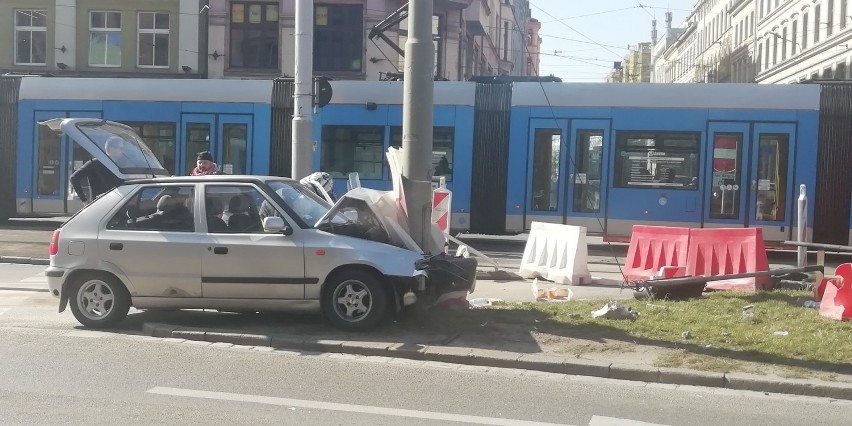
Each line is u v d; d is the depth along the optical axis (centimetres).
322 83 1473
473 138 1753
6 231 1906
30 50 3197
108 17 3173
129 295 870
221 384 671
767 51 5850
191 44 3138
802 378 692
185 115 1873
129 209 879
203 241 853
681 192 1662
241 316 930
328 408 611
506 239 2042
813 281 1162
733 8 7012
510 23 5931
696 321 885
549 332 838
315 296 845
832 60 4359
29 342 810
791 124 1619
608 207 1692
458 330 847
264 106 1847
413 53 954
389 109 1798
